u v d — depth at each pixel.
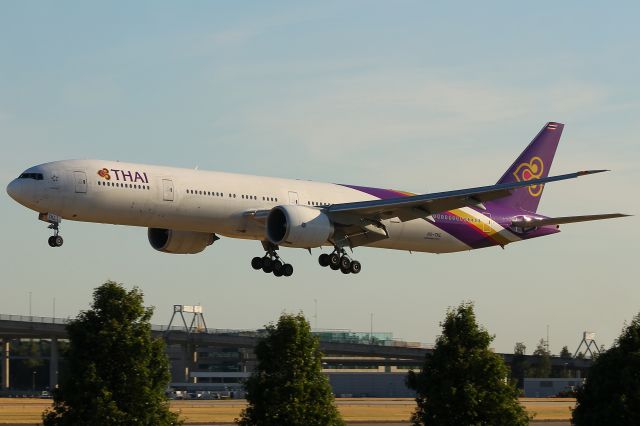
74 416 113.69
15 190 138.00
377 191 175.75
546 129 197.25
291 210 150.12
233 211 153.25
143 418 115.00
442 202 160.38
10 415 174.62
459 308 132.38
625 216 173.50
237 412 191.75
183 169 151.88
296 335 122.88
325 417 120.94
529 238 191.12
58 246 141.88
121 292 119.88
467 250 184.75
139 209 144.62
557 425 170.75
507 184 157.00
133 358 116.56
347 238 164.25
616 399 129.00
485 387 127.75
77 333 117.75
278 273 167.50
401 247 175.88
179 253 164.25
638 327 134.88
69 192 139.00
